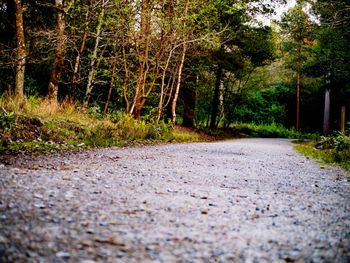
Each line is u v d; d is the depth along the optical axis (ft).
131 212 12.11
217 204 14.37
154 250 8.95
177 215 12.26
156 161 27.48
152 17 54.90
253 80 118.32
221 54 87.15
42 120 38.60
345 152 39.19
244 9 80.07
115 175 19.25
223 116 114.11
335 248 9.82
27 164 20.75
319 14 69.92
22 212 10.90
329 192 18.89
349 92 96.48
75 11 59.31
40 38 59.93
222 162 30.17
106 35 60.03
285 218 12.90
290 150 53.78
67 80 67.92
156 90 76.07
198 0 56.90
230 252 9.16
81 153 28.99
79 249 8.64
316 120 165.37
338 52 72.43
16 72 50.16
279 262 8.66
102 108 75.00
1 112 34.19
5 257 7.83
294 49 122.62
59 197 13.05
